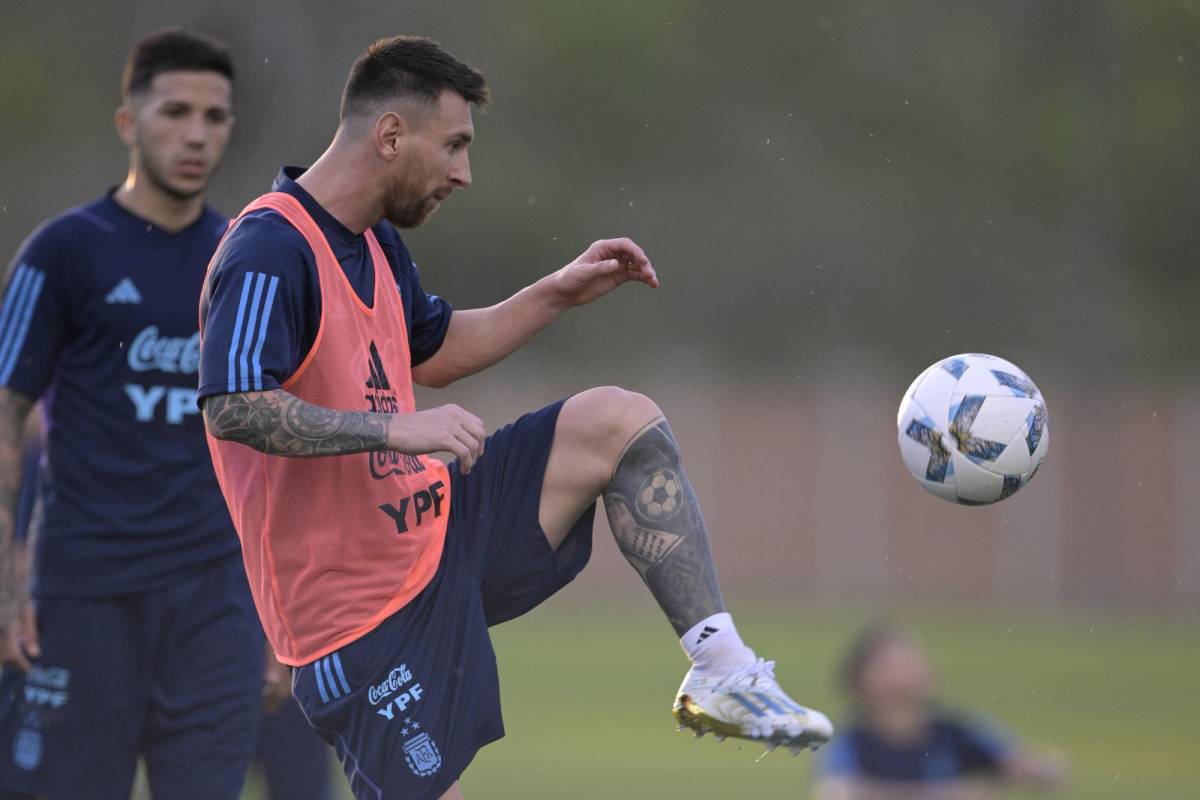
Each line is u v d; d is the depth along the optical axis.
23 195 113.31
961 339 121.50
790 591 106.81
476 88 16.14
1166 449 103.94
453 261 122.69
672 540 16.06
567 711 52.53
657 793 36.41
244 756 20.33
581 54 123.69
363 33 103.31
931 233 122.25
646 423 16.30
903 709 25.38
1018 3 126.50
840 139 124.94
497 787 36.91
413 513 16.06
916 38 125.94
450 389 111.06
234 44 100.31
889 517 106.56
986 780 25.66
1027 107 126.88
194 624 20.08
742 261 121.12
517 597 16.66
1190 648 75.62
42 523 20.19
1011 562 105.00
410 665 15.82
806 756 43.38
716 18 125.12
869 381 114.38
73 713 19.91
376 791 15.77
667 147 124.44
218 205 97.88
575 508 16.42
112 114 114.06
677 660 69.06
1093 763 41.97
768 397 107.88
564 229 122.44
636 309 120.94
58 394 20.16
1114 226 125.12
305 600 15.85
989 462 17.34
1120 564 104.00
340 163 15.90
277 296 15.04
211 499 20.16
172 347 20.11
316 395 15.61
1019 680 61.38
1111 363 121.75
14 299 19.88
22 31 114.69
